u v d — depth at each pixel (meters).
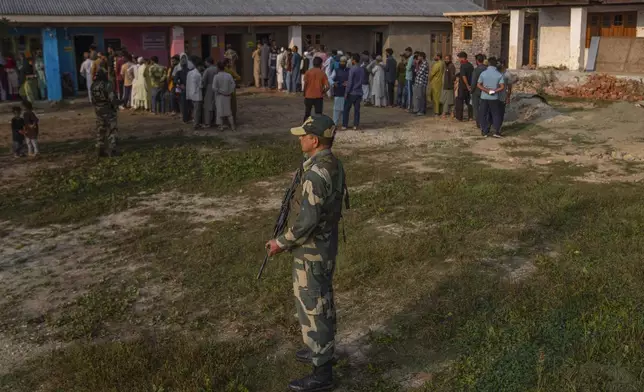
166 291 6.16
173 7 23.98
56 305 5.94
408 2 29.98
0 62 21.47
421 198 8.86
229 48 24.94
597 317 4.96
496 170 10.46
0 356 5.03
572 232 7.24
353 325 5.34
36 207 9.09
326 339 4.33
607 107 17.02
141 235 7.77
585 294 5.49
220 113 14.73
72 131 15.29
